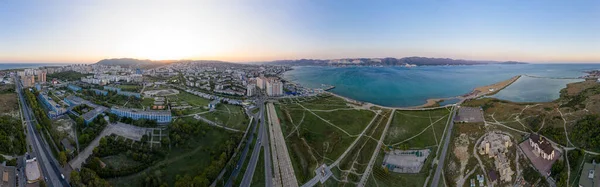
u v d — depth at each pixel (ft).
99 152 651.66
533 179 637.71
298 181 631.97
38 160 635.25
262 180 625.41
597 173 602.44
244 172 648.79
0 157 612.70
